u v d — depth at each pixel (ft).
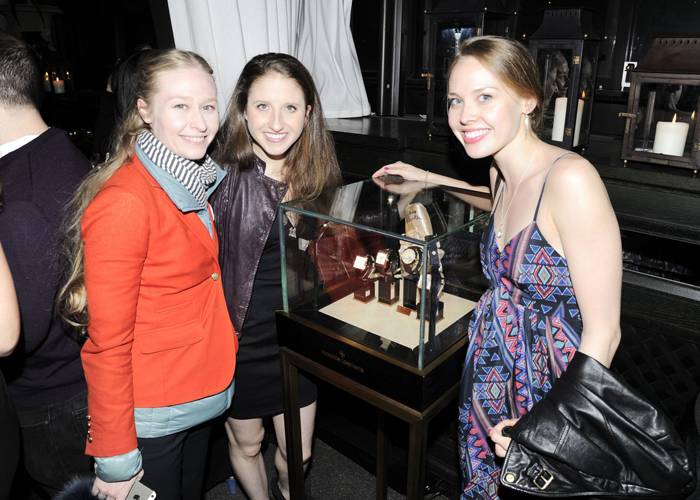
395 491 7.02
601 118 6.53
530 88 3.64
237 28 6.27
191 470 5.12
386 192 5.02
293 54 7.02
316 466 7.48
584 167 3.45
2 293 3.16
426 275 3.86
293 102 4.81
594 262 3.43
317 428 7.68
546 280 3.73
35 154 3.89
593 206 3.39
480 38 3.70
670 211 4.61
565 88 5.25
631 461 3.31
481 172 5.78
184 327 4.16
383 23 8.01
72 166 4.05
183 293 4.13
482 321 4.22
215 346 4.38
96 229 3.61
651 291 4.88
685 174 4.52
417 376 4.09
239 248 4.96
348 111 8.11
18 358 4.04
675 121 4.67
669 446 3.29
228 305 5.09
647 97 4.77
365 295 4.87
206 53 6.31
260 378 5.41
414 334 4.41
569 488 3.41
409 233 4.11
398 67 8.14
